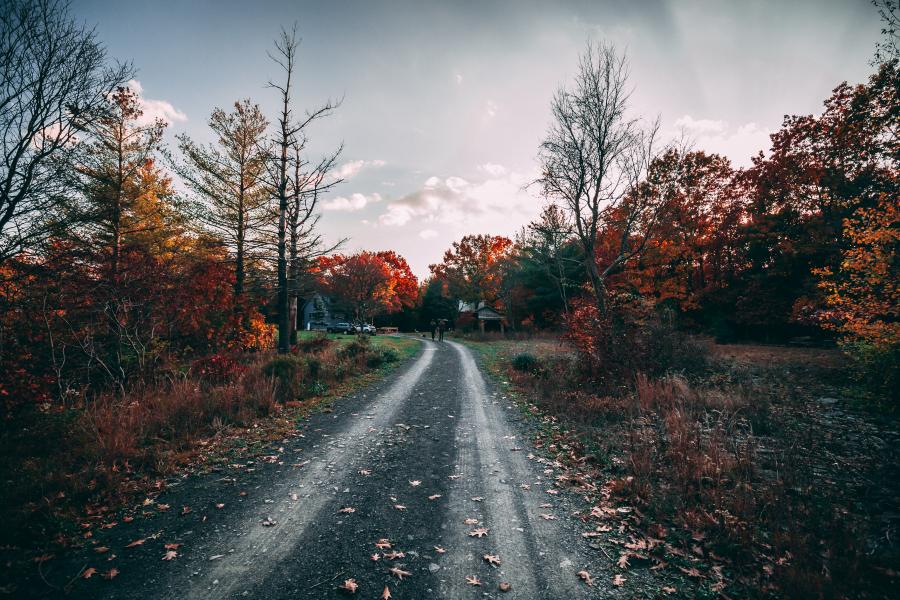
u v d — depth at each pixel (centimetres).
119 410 718
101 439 583
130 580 318
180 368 1109
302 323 5994
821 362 1330
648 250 2623
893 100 1647
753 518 385
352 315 4988
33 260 957
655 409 815
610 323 1142
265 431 746
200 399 830
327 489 504
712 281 2836
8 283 932
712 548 350
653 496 449
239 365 1195
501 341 3150
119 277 1116
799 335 2409
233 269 1694
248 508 450
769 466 521
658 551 353
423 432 761
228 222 1702
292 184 1583
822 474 492
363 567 340
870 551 333
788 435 623
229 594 303
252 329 1733
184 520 421
